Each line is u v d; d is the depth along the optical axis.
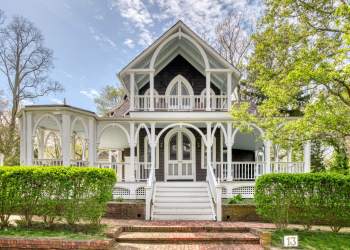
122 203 12.28
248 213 11.85
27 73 27.45
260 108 11.81
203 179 17.62
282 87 11.16
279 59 12.33
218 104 18.45
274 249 8.30
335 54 10.06
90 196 9.63
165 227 10.09
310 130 10.16
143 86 19.06
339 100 10.59
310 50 10.20
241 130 12.77
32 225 9.70
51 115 13.34
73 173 9.60
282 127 11.82
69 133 13.34
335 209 9.96
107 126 15.62
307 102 11.46
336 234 9.65
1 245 8.12
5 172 9.46
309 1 11.03
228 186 14.53
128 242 9.12
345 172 17.48
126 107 19.88
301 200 10.07
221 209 11.88
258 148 19.84
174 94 18.50
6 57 26.70
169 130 17.86
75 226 9.71
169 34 15.85
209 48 15.96
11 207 9.42
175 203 13.09
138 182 14.63
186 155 17.88
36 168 9.66
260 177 10.41
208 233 9.85
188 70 18.75
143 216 12.23
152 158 15.09
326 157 24.86
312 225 11.05
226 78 17.39
